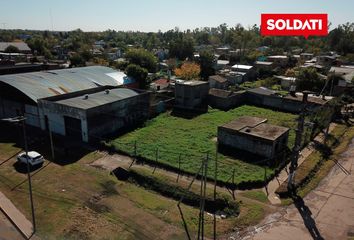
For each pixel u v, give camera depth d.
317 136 38.97
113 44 174.88
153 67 84.38
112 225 21.00
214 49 152.25
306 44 168.12
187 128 41.44
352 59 106.38
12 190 25.20
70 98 41.62
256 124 36.44
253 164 30.64
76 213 22.20
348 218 22.28
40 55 111.44
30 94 39.59
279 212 23.00
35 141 36.06
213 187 26.05
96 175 27.97
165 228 20.88
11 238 19.81
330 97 54.19
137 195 24.97
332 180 28.02
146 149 33.38
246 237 20.20
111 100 39.88
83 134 35.88
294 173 27.34
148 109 46.16
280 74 87.50
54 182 26.58
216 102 53.53
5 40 165.00
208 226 21.23
